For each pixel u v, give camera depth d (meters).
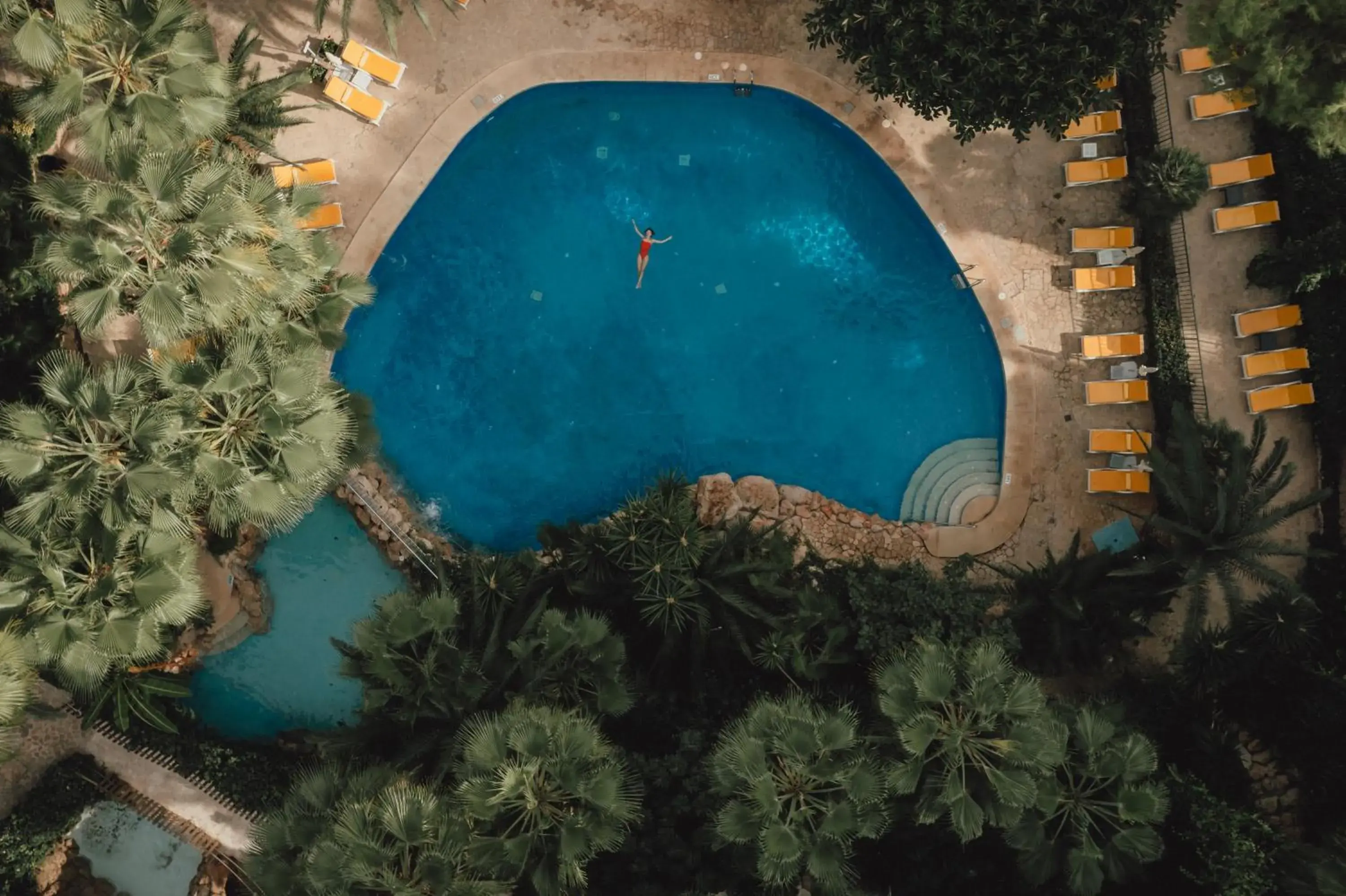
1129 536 22.98
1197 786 19.95
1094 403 23.11
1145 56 20.34
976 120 19.78
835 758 16.44
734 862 18.38
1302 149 22.42
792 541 21.56
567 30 23.78
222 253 17.14
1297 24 20.17
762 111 23.98
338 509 23.55
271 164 23.17
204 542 22.83
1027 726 16.12
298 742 22.95
